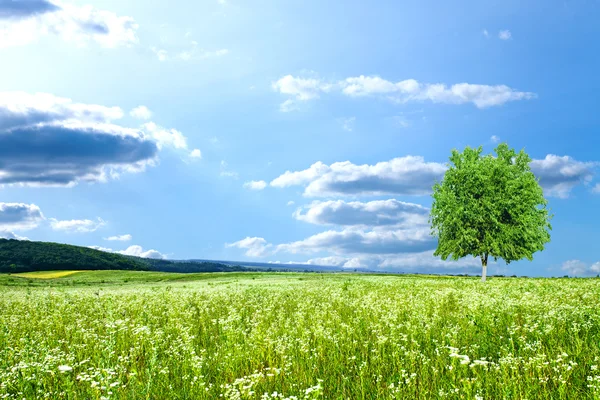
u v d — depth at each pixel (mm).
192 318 16375
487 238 55438
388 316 13359
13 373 7738
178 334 12930
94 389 6785
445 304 18375
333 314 15422
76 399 7023
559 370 7496
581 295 21297
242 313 17297
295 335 11781
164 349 10984
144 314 15773
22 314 18562
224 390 7559
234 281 54219
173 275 79062
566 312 13367
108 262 163000
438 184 61281
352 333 11922
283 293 27281
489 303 15297
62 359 9156
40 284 58406
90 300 23016
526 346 9000
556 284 31578
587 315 12703
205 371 9047
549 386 7172
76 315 17109
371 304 17766
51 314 17500
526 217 56625
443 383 7281
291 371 8703
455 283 37500
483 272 56469
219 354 10023
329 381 8008
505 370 7191
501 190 57688
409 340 10656
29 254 144750
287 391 7605
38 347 10102
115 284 59094
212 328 14516
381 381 7992
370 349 10234
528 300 17438
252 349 9969
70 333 13344
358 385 7559
